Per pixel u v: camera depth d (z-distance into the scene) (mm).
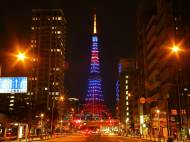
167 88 104000
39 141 76188
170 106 98438
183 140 70250
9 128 88750
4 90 48938
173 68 104688
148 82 146250
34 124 119625
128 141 77438
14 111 103812
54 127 166000
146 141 78188
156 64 128375
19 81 49250
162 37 119938
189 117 88125
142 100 87688
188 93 95500
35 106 126750
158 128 109188
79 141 74188
